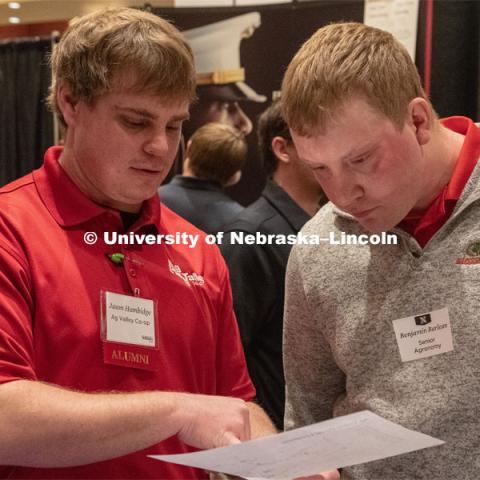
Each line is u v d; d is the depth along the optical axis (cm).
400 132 137
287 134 253
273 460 116
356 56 135
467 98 288
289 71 141
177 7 308
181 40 143
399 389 147
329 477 137
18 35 369
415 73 143
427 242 150
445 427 143
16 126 356
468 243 145
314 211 262
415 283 148
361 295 155
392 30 289
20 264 136
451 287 145
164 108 139
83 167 145
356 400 154
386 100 134
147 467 142
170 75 138
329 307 158
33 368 133
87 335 138
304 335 167
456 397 142
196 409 132
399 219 143
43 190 147
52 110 153
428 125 141
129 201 145
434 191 149
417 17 288
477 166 145
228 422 132
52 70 150
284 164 258
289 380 174
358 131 133
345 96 133
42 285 137
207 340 156
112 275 145
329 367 169
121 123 139
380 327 151
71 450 124
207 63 309
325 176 139
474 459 141
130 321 143
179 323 151
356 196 138
